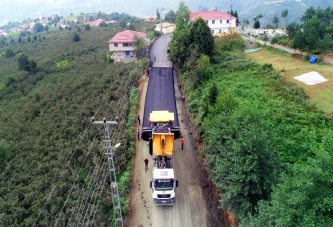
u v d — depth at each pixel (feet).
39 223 59.11
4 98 156.97
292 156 58.39
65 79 156.66
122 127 89.20
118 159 74.18
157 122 76.13
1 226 59.62
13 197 67.36
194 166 75.10
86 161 78.28
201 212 61.87
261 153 47.01
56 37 327.67
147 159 73.56
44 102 124.36
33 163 80.33
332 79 90.63
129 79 124.67
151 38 216.33
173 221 59.98
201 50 119.75
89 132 89.76
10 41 363.97
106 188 66.44
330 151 36.19
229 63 113.50
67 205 62.90
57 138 92.43
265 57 120.98
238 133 51.70
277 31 176.65
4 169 79.77
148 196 66.69
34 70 189.78
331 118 67.67
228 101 70.44
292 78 94.27
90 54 214.90
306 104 74.33
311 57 108.47
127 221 60.13
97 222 57.77
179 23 156.97
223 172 52.08
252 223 40.55
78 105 111.75
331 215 33.14
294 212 33.86
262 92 85.25
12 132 102.78
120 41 185.37
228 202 51.62
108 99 111.34
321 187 34.12
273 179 46.75
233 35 150.41
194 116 92.53
